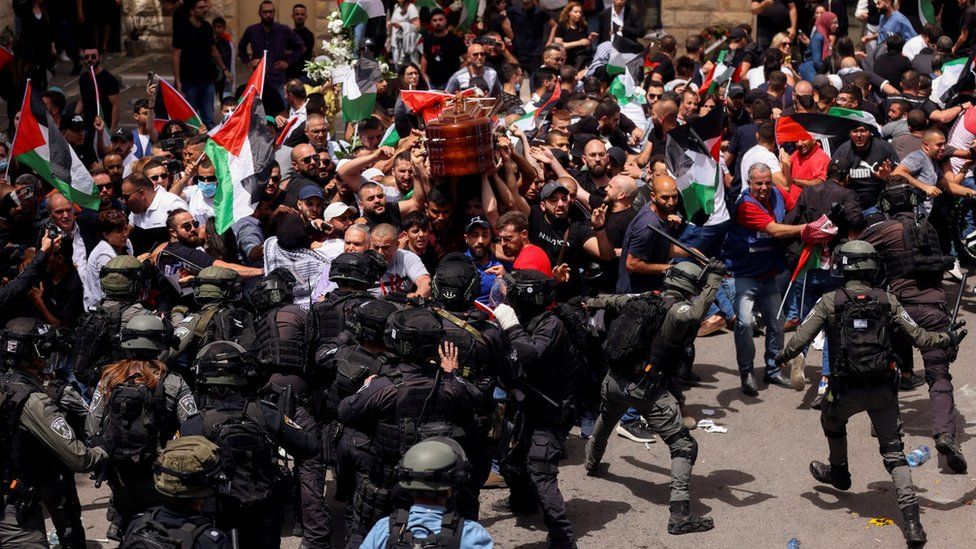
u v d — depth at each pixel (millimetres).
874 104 13375
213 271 6734
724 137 12031
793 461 7855
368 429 5527
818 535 6805
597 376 7555
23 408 5398
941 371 7379
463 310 6047
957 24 18062
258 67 8750
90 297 8156
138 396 5496
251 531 5379
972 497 7230
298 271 7723
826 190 8656
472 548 4445
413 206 8305
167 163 10227
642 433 8250
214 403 5359
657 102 10898
